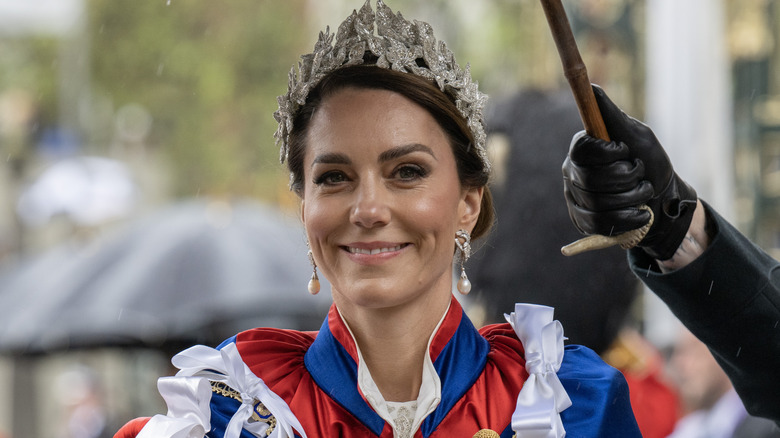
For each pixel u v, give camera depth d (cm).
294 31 2961
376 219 375
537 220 618
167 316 1115
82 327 1127
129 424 405
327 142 383
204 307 1105
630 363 652
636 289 632
